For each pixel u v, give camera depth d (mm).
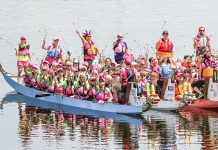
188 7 187500
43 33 143000
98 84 83250
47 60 99188
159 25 152375
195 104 83562
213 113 81562
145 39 132750
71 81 86500
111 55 117750
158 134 71062
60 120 77875
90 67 92438
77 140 68938
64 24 156000
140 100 80750
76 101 85125
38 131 72812
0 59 116000
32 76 93062
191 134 70875
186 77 84938
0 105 87062
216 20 159125
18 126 75188
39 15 171500
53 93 88688
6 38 136875
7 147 66812
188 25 151625
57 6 191000
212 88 84375
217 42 128500
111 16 169000
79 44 128875
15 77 97812
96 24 155375
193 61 99625
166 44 93250
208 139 68938
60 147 66500
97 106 82750
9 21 161375
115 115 80375
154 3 197750
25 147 66750
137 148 65938
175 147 66188
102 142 68125
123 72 80875
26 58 99250
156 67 87562
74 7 188250
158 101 80562
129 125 75125
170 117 79375
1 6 192000
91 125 75250
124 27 149875
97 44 127688
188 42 129375
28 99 91062
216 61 88500
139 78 82875
